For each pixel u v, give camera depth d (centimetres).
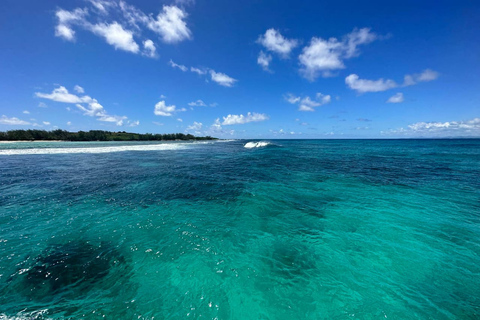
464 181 1327
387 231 657
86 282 436
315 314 359
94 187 1153
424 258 512
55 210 823
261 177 1452
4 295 397
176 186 1191
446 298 390
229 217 772
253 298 394
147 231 658
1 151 2789
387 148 4578
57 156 2441
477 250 545
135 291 413
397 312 361
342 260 508
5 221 716
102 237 618
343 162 2233
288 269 477
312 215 789
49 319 348
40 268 473
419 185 1228
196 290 414
